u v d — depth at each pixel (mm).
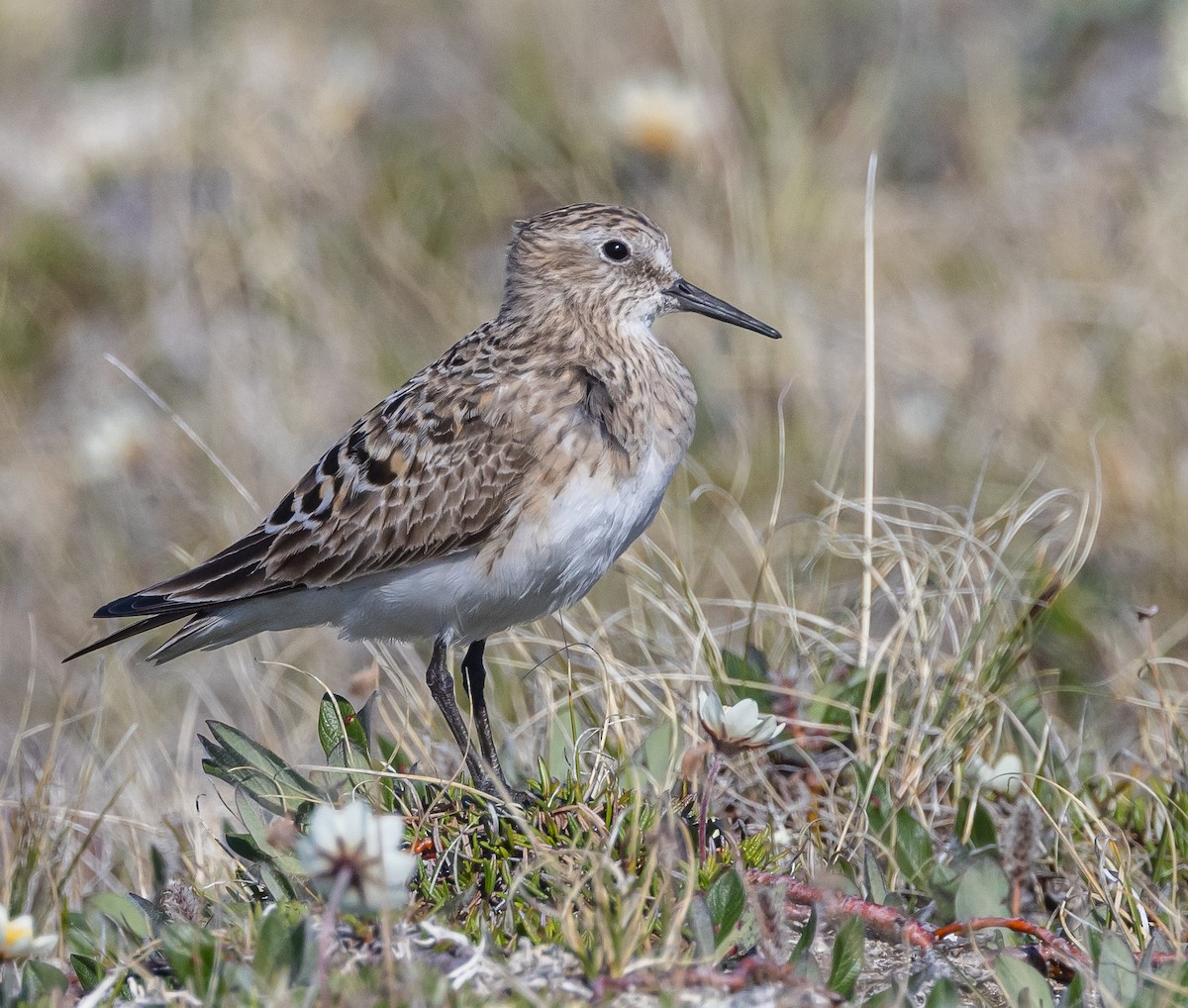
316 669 12039
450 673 9930
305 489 9641
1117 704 11055
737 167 15922
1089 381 13680
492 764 9172
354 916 7000
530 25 18812
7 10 21031
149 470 14523
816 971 6867
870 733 9453
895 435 13531
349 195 16625
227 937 7008
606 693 9336
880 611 11602
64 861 9305
